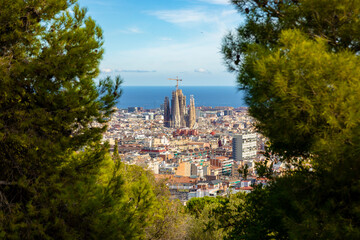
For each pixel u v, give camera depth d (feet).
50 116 24.76
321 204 19.25
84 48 25.94
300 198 19.85
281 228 24.38
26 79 24.61
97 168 27.37
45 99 24.48
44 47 25.38
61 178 25.04
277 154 26.86
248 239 25.86
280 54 19.01
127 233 26.86
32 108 24.82
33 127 24.66
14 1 23.91
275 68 18.02
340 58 17.40
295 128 18.63
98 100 26.91
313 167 23.30
